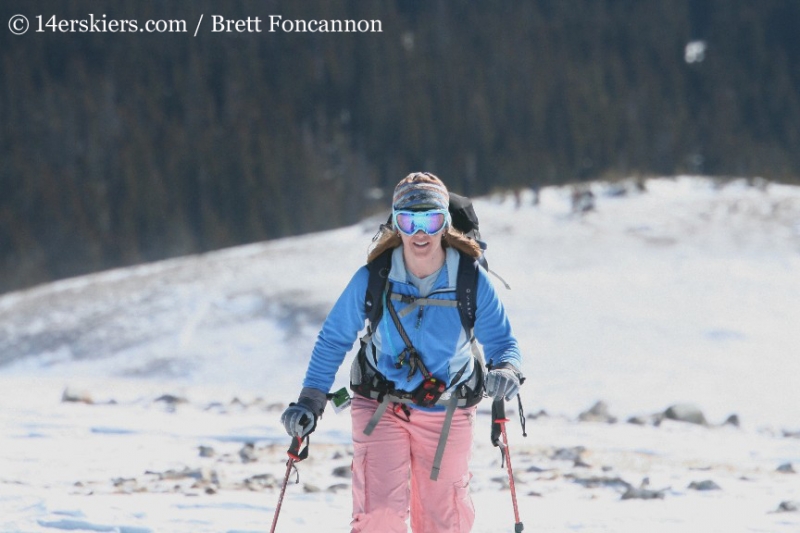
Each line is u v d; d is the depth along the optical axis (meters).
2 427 35.38
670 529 20.22
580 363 93.69
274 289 140.75
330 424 39.28
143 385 63.97
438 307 14.55
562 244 157.75
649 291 125.00
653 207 182.50
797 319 110.69
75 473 26.45
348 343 15.02
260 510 21.17
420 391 14.48
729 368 89.88
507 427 41.41
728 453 35.91
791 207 173.75
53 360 132.12
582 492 25.03
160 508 20.88
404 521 14.39
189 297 146.25
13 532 18.67
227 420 39.31
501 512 22.08
